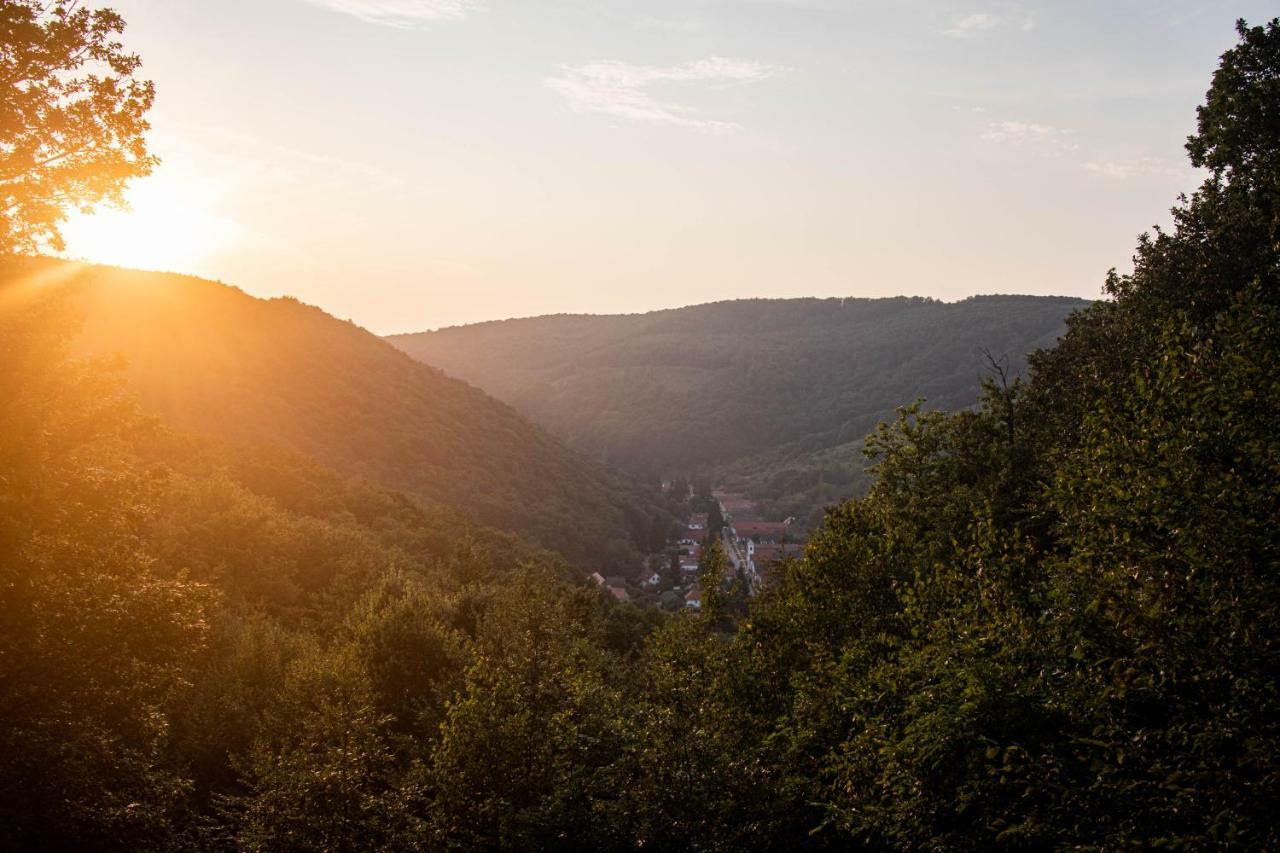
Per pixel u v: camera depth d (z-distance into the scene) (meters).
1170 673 7.59
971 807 9.62
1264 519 7.59
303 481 64.56
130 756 15.24
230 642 25.84
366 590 36.84
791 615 16.83
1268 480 8.01
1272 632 7.28
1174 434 8.76
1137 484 8.67
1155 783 7.34
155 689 15.64
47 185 15.20
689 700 13.38
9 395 13.26
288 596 39.22
